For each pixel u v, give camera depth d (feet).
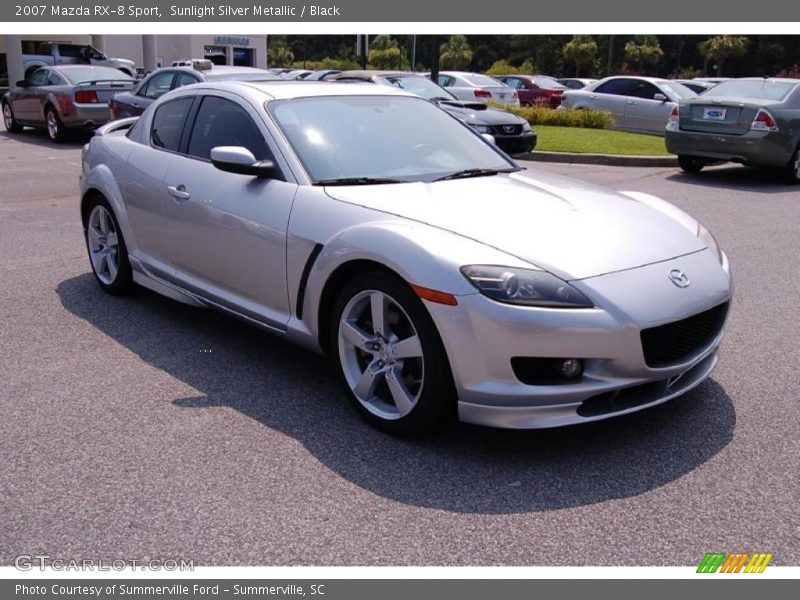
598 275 10.73
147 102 41.42
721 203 31.19
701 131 36.68
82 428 11.99
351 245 11.62
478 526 9.59
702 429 12.01
